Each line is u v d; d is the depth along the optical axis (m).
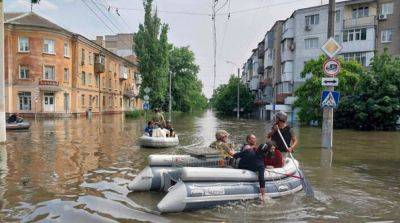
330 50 12.87
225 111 72.38
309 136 22.41
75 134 20.81
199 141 18.44
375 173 10.21
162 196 7.23
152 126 16.47
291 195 7.50
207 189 6.48
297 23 44.56
